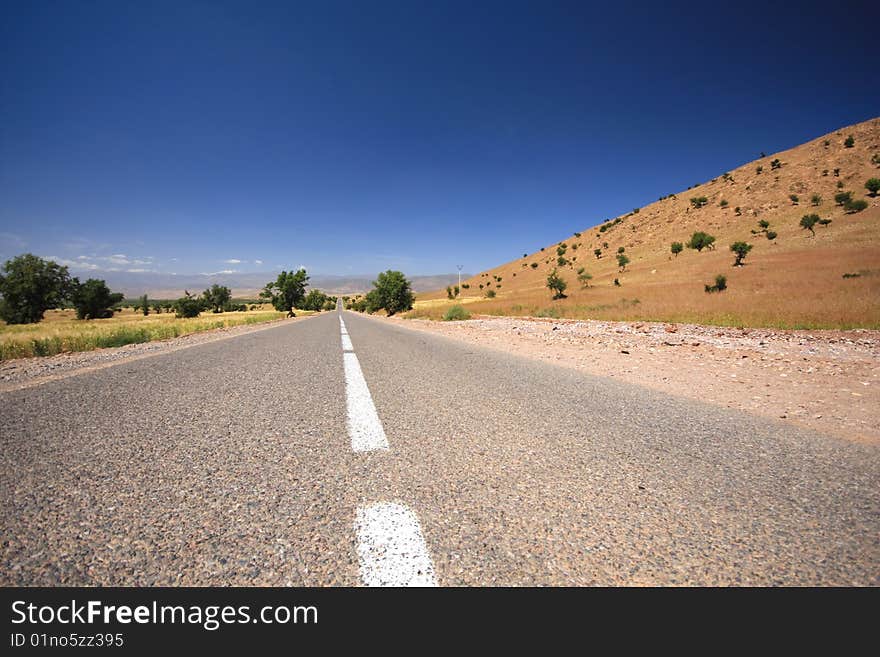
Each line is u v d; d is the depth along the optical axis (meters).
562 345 7.67
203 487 1.52
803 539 1.22
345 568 1.05
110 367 4.96
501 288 105.31
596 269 86.81
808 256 45.16
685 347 7.05
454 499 1.45
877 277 24.31
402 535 1.20
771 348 6.66
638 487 1.58
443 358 5.71
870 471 1.78
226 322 22.72
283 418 2.56
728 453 1.99
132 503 1.38
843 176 79.94
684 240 84.50
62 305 48.47
